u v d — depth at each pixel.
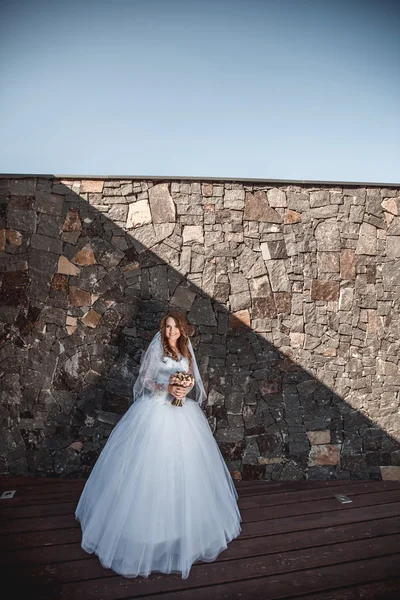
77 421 3.50
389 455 3.70
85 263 3.50
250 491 3.36
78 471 3.49
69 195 3.48
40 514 2.87
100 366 3.51
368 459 3.67
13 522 2.76
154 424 2.56
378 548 2.57
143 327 3.53
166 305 3.55
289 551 2.53
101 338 3.51
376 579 2.29
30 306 3.46
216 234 3.58
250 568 2.36
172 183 3.54
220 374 3.58
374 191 3.71
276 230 3.64
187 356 2.96
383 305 3.72
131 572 2.25
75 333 3.50
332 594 2.17
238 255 3.61
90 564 2.36
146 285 3.54
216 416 3.57
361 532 2.75
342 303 3.69
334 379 3.68
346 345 3.69
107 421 3.52
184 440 2.57
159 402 2.66
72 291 3.49
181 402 2.70
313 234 3.67
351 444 3.67
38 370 3.48
